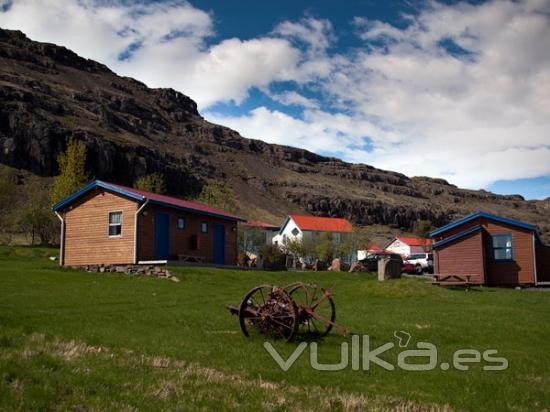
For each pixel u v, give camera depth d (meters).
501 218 34.88
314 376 10.09
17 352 10.12
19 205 74.88
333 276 36.50
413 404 8.51
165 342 12.49
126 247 32.12
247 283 28.89
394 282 26.88
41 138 145.88
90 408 7.46
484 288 31.89
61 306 17.78
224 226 40.50
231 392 8.71
